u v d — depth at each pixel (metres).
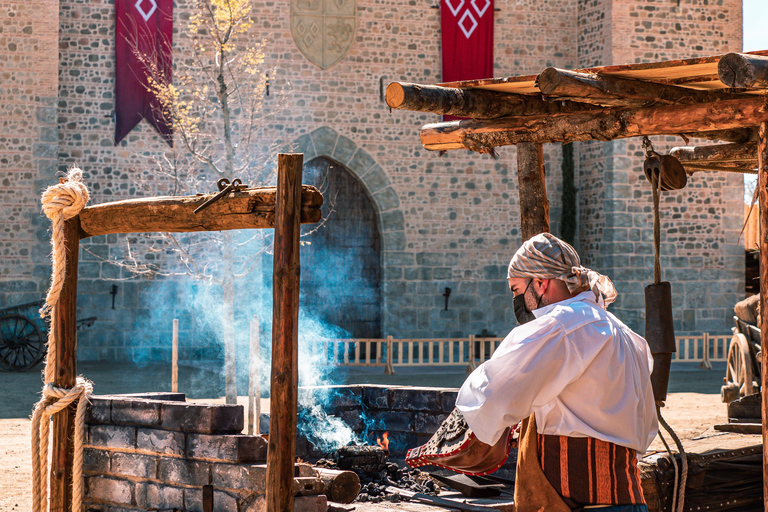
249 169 15.65
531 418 2.39
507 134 3.79
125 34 16.84
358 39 18.09
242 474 4.04
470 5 18.44
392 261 18.19
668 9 18.41
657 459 3.79
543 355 2.20
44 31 16.27
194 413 4.26
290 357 3.10
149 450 4.45
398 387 5.79
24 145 16.16
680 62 2.81
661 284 3.44
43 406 3.93
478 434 2.24
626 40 18.17
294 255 3.12
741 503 4.04
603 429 2.25
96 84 16.88
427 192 18.44
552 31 18.98
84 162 16.80
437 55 18.47
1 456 7.55
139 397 5.12
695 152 4.62
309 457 5.67
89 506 4.68
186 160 16.80
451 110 3.37
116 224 3.90
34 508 3.89
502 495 4.41
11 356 16.25
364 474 4.84
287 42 17.64
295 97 17.67
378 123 18.17
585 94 2.96
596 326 2.26
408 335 18.20
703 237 18.72
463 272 18.56
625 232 18.17
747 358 9.65
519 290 2.52
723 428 5.00
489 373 2.23
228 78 16.56
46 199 3.92
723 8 18.72
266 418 5.75
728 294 18.83
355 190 18.42
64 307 3.98
